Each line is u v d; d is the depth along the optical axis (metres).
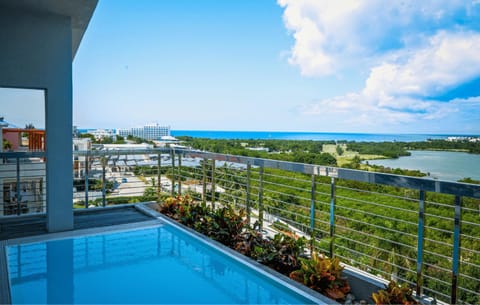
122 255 4.14
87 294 3.28
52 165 4.60
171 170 6.60
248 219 4.95
